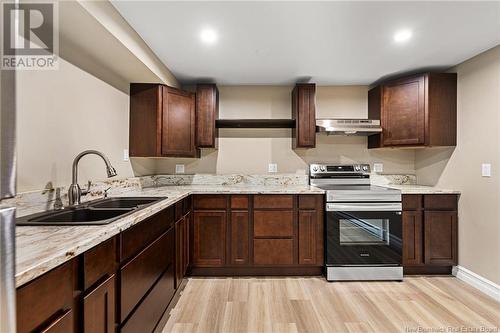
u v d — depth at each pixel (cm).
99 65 216
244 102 345
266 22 192
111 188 230
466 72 265
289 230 277
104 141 223
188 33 206
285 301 227
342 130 306
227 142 344
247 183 341
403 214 275
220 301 227
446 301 226
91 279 103
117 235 123
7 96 58
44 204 154
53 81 165
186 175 339
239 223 278
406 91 295
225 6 171
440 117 280
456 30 204
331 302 225
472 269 257
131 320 135
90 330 101
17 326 70
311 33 208
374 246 270
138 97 269
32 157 148
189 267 280
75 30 162
